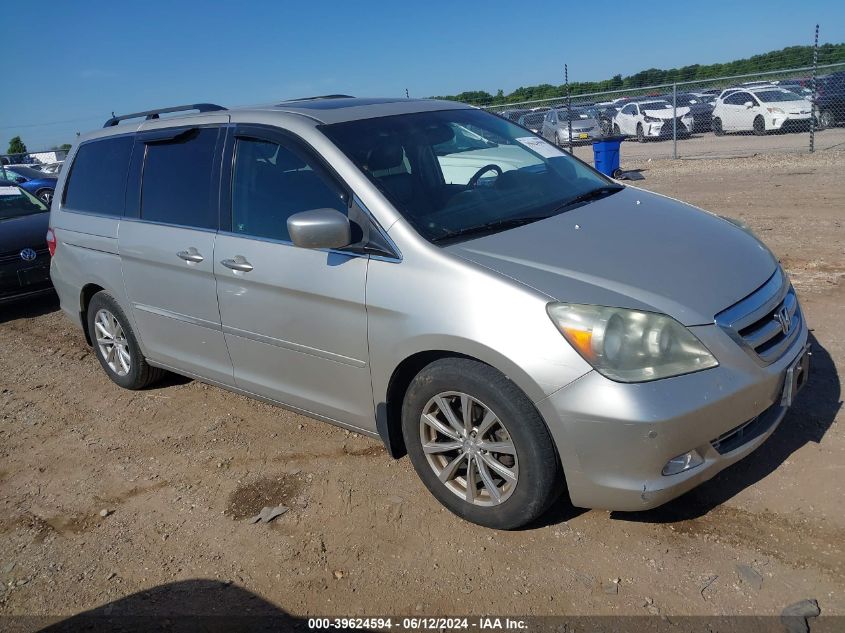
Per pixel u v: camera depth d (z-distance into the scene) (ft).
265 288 12.12
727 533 9.93
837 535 9.61
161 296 14.52
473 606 9.17
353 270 10.84
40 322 24.61
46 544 11.57
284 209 12.05
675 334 8.95
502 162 13.20
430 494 11.64
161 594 10.07
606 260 10.00
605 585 9.24
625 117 77.25
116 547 11.27
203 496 12.44
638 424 8.63
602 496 9.18
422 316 10.02
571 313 9.07
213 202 13.25
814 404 12.85
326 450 13.47
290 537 10.98
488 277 9.61
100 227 15.87
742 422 9.30
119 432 15.28
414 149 12.25
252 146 12.79
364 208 10.97
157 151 14.76
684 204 13.37
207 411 15.80
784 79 63.21
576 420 8.95
